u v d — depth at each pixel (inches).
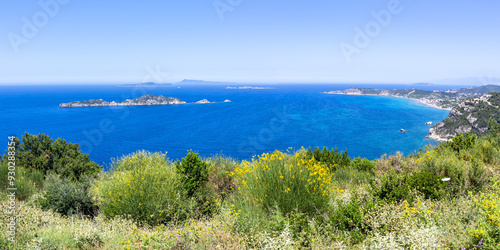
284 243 137.5
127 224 213.3
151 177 259.0
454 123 5290.4
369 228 160.2
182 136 5364.2
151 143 4692.4
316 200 202.4
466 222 154.4
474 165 248.7
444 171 274.4
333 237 151.7
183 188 279.4
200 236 165.8
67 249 166.1
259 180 219.6
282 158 241.1
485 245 120.7
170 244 156.6
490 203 142.3
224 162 418.9
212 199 280.5
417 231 132.8
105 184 282.4
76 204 264.4
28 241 160.6
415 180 225.9
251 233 154.4
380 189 225.5
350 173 393.1
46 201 271.6
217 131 5925.2
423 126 6461.6
